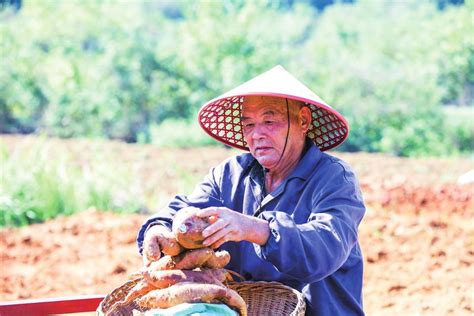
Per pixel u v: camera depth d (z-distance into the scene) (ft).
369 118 103.91
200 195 21.38
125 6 136.15
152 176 72.69
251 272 20.13
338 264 17.58
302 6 205.57
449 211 52.39
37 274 41.09
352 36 146.10
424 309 34.71
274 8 162.09
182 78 111.14
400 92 105.40
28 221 54.75
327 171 19.40
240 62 110.32
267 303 18.94
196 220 16.93
